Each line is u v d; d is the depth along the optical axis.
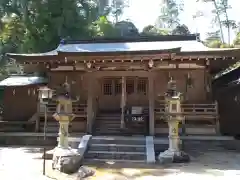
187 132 13.81
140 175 7.48
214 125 13.66
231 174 7.55
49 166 8.34
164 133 13.79
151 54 12.59
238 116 14.72
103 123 14.49
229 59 13.91
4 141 13.88
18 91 17.33
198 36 17.17
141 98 15.74
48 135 13.57
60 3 21.80
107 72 13.84
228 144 12.18
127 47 15.93
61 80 16.05
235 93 15.23
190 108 13.63
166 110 10.12
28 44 22.16
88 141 11.15
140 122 13.83
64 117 8.55
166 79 15.15
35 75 19.61
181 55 13.49
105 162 9.50
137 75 13.66
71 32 22.92
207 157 10.36
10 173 7.31
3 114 17.19
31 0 20.95
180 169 8.27
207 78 14.91
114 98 16.05
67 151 8.20
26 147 12.57
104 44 17.41
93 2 25.78
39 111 14.47
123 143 11.20
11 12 21.70
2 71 25.69
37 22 21.58
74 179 7.01
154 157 9.62
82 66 14.06
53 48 22.59
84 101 15.69
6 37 22.86
